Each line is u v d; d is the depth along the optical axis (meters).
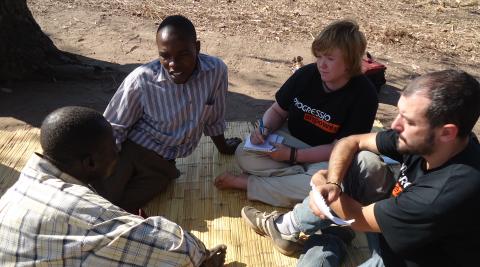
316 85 2.90
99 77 5.06
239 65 5.56
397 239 1.83
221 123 3.29
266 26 6.69
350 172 2.35
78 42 5.75
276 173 2.97
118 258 1.74
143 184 2.97
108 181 2.83
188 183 3.25
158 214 2.96
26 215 1.69
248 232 2.80
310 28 6.75
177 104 2.92
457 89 1.64
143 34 6.10
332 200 2.08
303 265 2.40
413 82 1.74
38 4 6.71
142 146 2.95
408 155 2.00
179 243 1.83
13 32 4.74
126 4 7.01
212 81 2.99
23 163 3.38
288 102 3.06
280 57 5.82
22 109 4.36
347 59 2.64
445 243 1.78
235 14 7.04
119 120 2.90
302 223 2.43
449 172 1.71
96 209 1.71
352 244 2.71
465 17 7.93
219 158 3.52
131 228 1.74
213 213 2.97
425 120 1.67
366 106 2.79
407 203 1.76
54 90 4.79
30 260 1.68
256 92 5.04
